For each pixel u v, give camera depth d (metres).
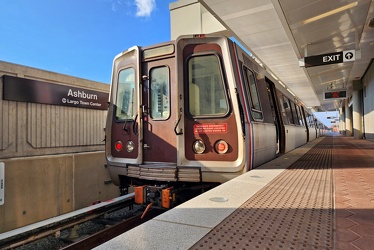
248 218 2.05
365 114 17.58
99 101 8.11
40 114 6.38
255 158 4.20
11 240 3.96
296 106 10.53
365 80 16.86
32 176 5.43
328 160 5.61
